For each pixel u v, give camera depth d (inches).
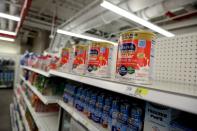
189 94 18.6
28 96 124.5
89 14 151.0
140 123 31.1
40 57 106.2
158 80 45.2
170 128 26.8
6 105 223.8
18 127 129.1
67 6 206.7
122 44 30.0
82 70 46.1
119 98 38.5
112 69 43.4
